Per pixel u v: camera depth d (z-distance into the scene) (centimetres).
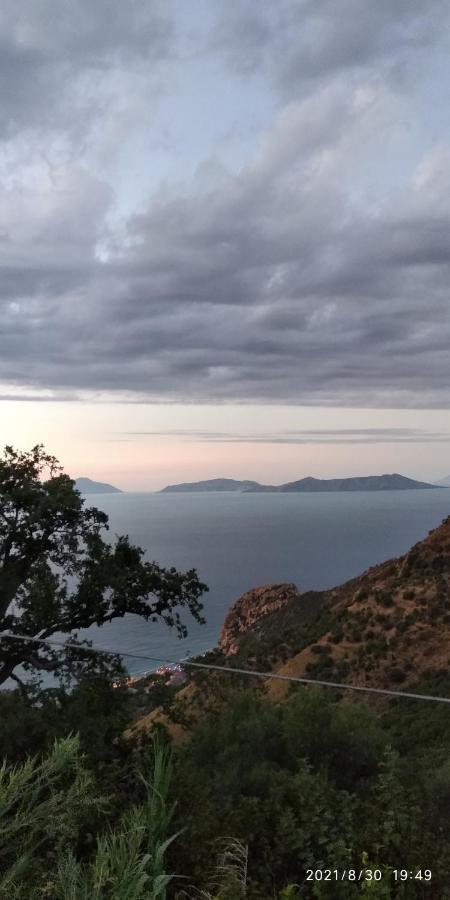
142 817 466
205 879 504
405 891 498
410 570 6750
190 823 570
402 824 580
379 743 1538
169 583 2119
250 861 548
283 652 6419
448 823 755
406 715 3394
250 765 1454
